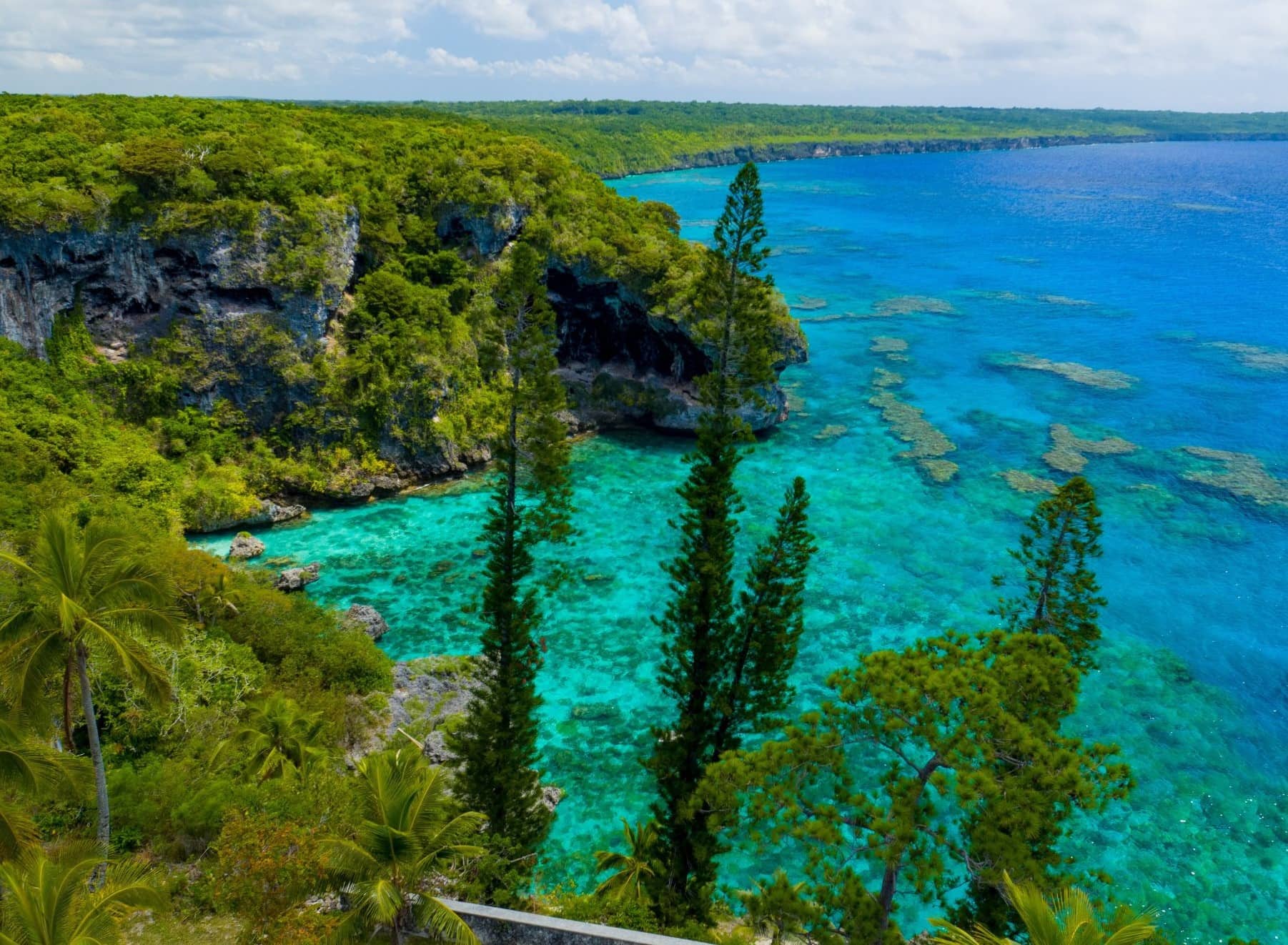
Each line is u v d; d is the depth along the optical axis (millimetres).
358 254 82125
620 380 90750
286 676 42906
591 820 40250
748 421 83000
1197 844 38938
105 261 69188
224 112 94375
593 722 46812
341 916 21125
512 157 94000
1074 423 87188
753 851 38281
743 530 67500
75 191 67688
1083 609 31875
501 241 89688
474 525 68562
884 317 125625
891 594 58656
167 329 71562
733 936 27672
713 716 31094
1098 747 20453
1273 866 37844
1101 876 20688
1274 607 57031
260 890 20500
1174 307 128750
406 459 75375
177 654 36375
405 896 21312
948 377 101250
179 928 24047
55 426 61812
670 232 109500
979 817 20141
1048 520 31828
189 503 64625
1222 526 67062
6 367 64188
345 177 84312
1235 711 47594
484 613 31266
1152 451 80312
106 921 17359
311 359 73688
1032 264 159250
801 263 160750
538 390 29141
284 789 28531
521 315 28969
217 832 27484
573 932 22391
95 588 22797
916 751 44188
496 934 22766
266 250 72312
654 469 80312
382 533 67125
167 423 69562
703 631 30453
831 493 73438
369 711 43219
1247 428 85000
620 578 61281
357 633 49281
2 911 17281
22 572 32406
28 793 20969
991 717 20078
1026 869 18594
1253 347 109312
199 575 45844
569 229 91000
